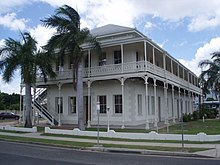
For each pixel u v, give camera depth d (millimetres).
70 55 24500
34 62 26609
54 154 13188
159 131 21672
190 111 51281
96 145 15727
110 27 34438
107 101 28594
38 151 14258
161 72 28469
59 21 23469
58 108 32406
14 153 13438
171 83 31719
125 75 25453
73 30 23547
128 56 28266
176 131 21391
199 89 51562
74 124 30656
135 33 29656
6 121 45750
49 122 30406
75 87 25391
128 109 27453
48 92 33500
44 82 30281
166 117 29062
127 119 27422
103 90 28969
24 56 25828
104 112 28844
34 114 32281
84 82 29000
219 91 39688
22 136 21375
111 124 28094
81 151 14438
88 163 10562
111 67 26484
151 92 31984
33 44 26797
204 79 41281
